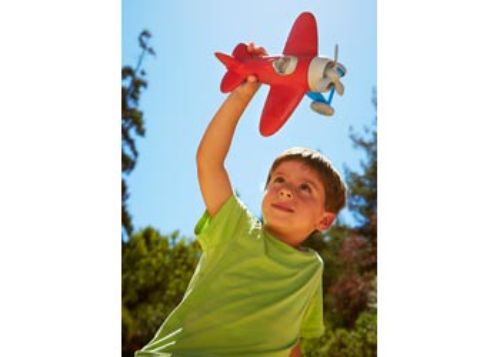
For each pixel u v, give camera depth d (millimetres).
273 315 2373
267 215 2436
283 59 2406
